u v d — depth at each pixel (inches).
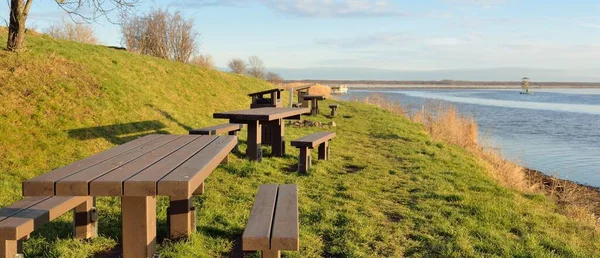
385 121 666.2
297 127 553.3
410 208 232.1
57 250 160.9
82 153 303.7
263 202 164.4
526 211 234.5
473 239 188.5
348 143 456.1
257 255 164.2
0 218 140.1
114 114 378.6
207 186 255.8
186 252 163.3
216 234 185.0
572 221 229.6
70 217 198.5
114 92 415.2
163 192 116.9
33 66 378.3
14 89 338.3
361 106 916.6
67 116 339.6
